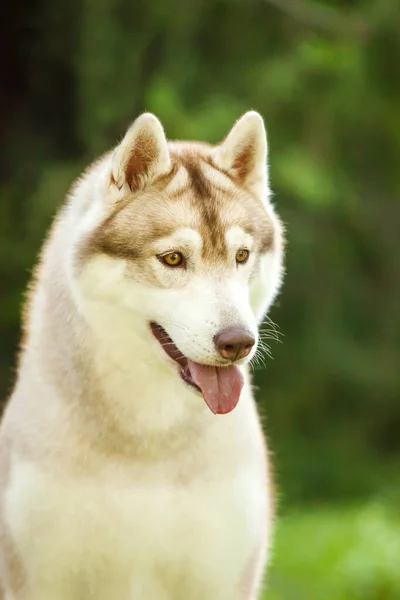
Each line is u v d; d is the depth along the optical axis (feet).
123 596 20.92
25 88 61.00
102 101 54.85
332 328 62.90
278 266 22.07
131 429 20.30
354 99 57.11
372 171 63.21
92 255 20.24
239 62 58.29
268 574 40.32
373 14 56.24
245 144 21.94
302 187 55.21
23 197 57.62
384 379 62.95
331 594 38.68
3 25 59.62
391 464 62.03
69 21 57.98
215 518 20.49
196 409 20.56
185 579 20.98
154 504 20.26
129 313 20.29
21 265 55.67
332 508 54.49
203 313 19.63
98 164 22.36
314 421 63.16
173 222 20.27
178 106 54.08
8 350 58.54
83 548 20.27
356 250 64.49
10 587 20.94
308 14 57.36
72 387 20.45
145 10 55.52
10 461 20.62
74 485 20.10
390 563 39.01
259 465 21.44
